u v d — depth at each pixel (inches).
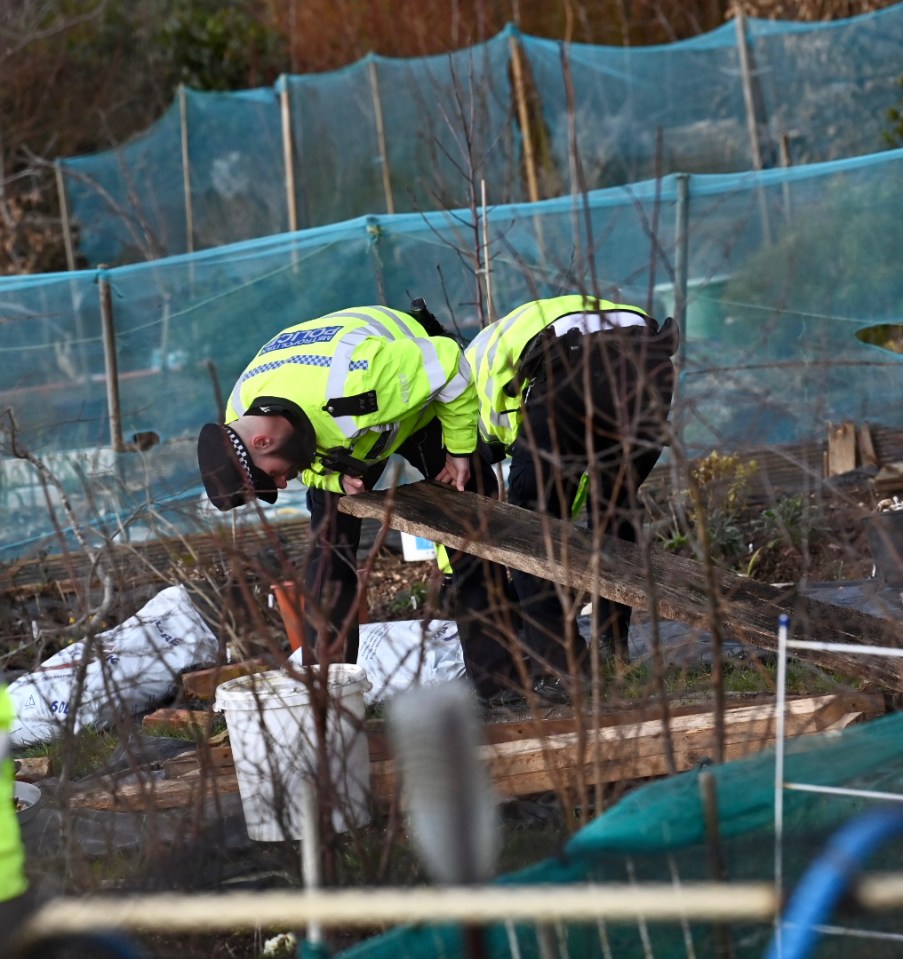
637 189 1227.2
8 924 345.1
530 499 772.0
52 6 2674.7
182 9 2824.8
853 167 1216.2
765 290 1228.5
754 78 1953.7
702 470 1071.6
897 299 1212.5
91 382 1262.3
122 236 2193.7
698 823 357.7
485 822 221.0
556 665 727.1
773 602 666.8
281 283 1268.5
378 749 634.2
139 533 1085.1
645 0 2421.3
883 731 409.7
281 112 2132.1
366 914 229.0
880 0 2151.8
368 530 1220.5
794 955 239.1
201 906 239.3
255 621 501.4
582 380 712.4
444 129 1999.3
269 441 694.5
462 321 1259.8
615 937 364.5
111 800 606.9
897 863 348.8
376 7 2709.2
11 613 972.6
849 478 1118.4
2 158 2434.8
